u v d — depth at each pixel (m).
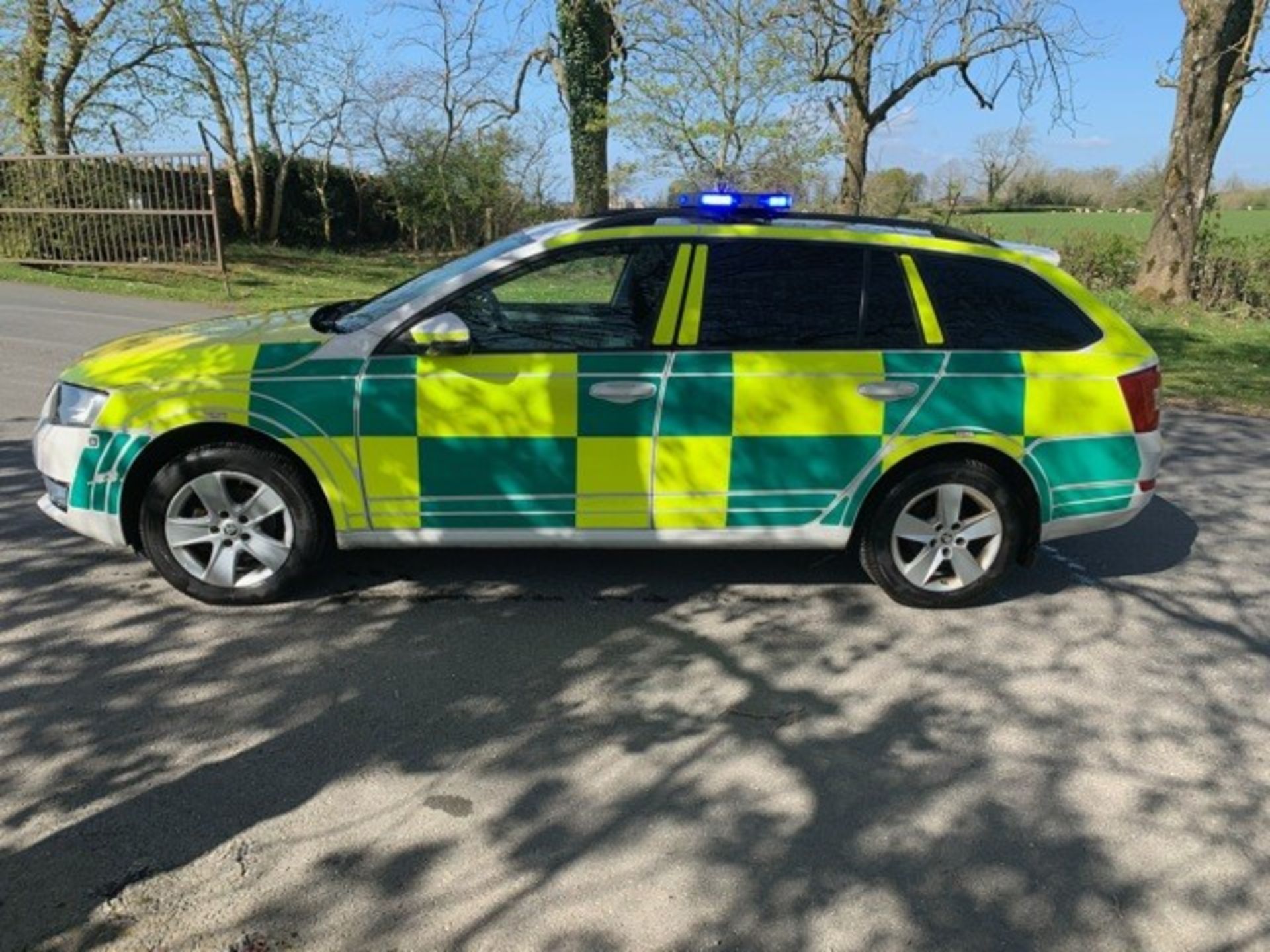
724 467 3.95
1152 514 5.80
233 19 21.44
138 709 3.26
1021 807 2.91
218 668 3.54
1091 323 4.17
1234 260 16.22
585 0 13.97
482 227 25.06
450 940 2.31
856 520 4.13
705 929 2.38
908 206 19.44
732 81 14.00
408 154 24.89
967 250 4.12
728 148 14.56
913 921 2.43
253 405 3.77
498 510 3.93
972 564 4.23
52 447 3.90
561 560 4.66
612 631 3.96
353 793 2.86
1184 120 15.38
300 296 14.86
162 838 2.63
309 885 2.47
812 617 4.17
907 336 4.02
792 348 3.95
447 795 2.86
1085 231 17.94
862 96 14.00
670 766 3.05
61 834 2.63
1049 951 2.36
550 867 2.58
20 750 3.00
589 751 3.12
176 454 3.89
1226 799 2.98
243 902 2.41
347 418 3.79
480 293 3.89
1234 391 9.91
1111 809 2.91
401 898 2.44
